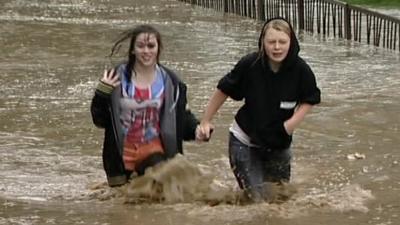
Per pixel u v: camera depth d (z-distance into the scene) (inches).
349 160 488.7
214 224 360.8
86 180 441.7
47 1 1781.5
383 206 391.5
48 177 447.5
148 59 398.0
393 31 1153.4
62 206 392.2
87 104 661.3
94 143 530.9
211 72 837.8
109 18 1455.5
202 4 1697.8
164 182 405.1
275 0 1355.8
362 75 840.9
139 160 407.2
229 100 674.8
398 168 469.7
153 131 406.6
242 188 400.5
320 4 1230.3
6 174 451.5
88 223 363.6
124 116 402.3
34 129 569.6
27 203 396.8
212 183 415.5
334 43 1131.9
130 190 405.4
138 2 1834.4
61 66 872.3
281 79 386.3
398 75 844.6
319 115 618.8
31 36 1138.0
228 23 1371.8
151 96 401.1
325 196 405.4
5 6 1626.5
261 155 400.8
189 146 524.4
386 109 647.1
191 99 679.7
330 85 772.0
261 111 389.4
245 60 390.0
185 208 386.3
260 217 370.6
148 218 370.9
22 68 853.2
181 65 884.6
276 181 408.8
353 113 629.0
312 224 361.7
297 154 502.6
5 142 529.0
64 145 524.7
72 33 1186.0
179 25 1338.6
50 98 686.5
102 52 985.5
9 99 678.5
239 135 397.4
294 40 383.9
